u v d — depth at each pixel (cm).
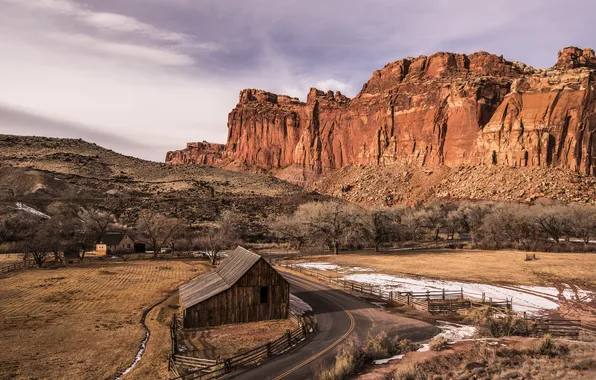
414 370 1894
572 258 6894
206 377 2075
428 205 14650
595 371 1875
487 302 3603
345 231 8106
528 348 2231
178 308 3759
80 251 7912
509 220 9162
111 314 3538
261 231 10338
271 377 2041
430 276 5341
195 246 8425
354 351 2134
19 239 7981
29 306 3784
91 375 2273
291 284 4844
